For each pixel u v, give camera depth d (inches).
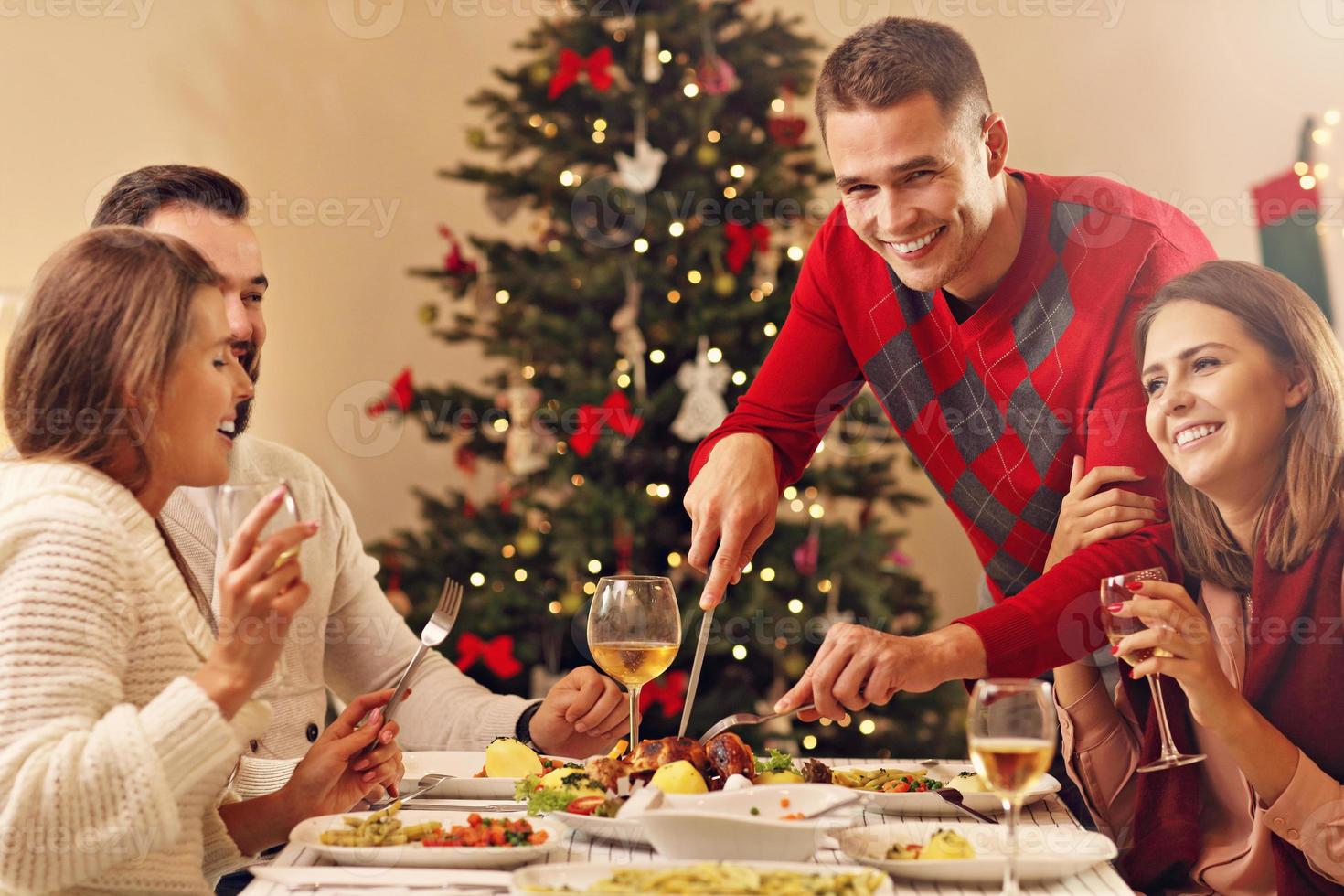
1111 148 141.2
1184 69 133.6
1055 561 65.3
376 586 76.7
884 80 60.2
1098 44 144.6
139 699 42.4
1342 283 100.7
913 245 62.6
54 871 38.3
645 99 138.5
